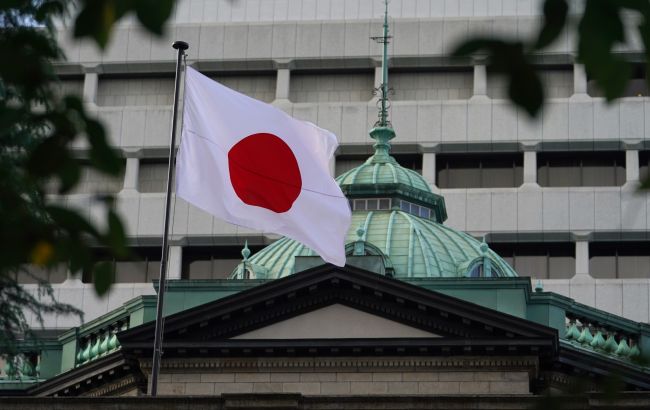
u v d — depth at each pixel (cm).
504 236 11112
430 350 6150
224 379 6256
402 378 6184
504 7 11606
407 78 11544
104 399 5281
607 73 1135
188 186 5478
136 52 11631
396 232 7431
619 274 11125
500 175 11369
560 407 1380
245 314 6244
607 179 11325
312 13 11706
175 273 11144
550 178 11369
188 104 5541
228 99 5581
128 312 6869
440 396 5275
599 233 11056
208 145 5525
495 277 6650
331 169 11362
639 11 1137
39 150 1255
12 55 1182
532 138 11269
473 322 6119
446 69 11494
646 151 11281
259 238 11206
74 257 1252
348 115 11381
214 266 11300
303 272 6178
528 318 6731
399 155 11406
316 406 5366
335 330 6228
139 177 11494
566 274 11119
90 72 11631
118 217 1270
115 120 11481
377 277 6156
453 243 7494
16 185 1916
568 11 1135
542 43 1140
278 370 6250
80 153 9394
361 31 11569
